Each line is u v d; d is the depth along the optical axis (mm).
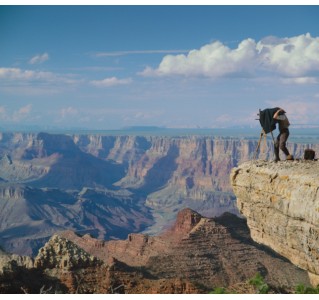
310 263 17219
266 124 20516
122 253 130875
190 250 115688
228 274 105562
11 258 70688
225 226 127125
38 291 63500
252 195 19672
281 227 18078
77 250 77625
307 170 17641
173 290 74625
